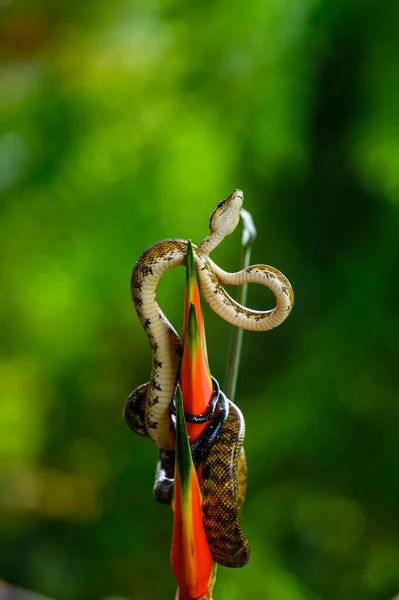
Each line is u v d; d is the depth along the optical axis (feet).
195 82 30.14
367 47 25.07
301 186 28.22
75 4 31.60
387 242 27.02
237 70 28.89
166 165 30.66
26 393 37.35
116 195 32.12
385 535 26.30
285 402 28.40
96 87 32.17
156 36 30.76
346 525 26.81
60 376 36.63
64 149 32.24
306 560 26.13
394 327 26.94
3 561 28.78
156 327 5.36
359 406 27.63
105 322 35.27
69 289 34.09
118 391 36.24
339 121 26.13
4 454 36.22
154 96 31.22
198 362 5.21
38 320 36.14
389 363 27.20
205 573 5.21
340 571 25.88
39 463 36.35
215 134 29.40
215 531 5.16
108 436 35.47
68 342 36.24
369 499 27.09
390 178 25.14
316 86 25.96
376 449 27.25
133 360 36.50
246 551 5.16
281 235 29.19
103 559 28.63
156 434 5.49
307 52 26.03
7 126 32.89
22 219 33.50
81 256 33.19
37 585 27.22
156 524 29.99
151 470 31.58
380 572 25.18
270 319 5.44
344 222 28.09
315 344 28.40
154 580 27.66
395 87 24.50
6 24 31.45
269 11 27.81
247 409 30.01
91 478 34.71
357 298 27.30
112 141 31.53
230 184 29.66
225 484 5.16
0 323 36.76
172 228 31.35
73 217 33.04
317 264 28.63
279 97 26.48
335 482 27.50
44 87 32.40
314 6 25.85
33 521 32.01
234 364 6.58
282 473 28.14
